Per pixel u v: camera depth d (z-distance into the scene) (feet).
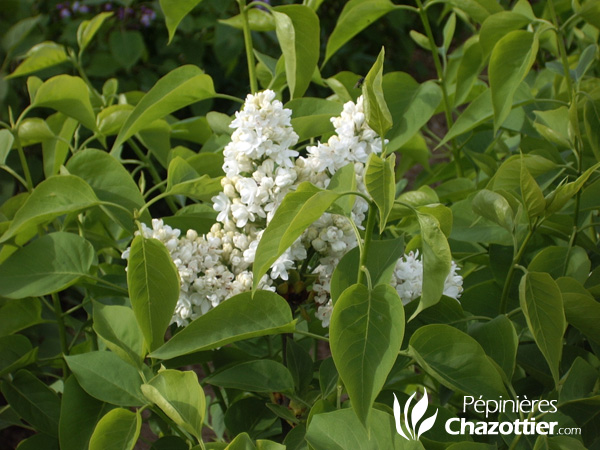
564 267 2.22
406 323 2.12
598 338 2.08
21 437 3.90
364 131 2.14
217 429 3.04
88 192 2.20
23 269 2.22
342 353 1.74
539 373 2.18
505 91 2.39
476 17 2.71
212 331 1.91
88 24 3.04
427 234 1.82
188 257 2.10
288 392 2.06
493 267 2.39
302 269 2.18
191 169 2.35
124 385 2.08
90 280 2.43
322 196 1.72
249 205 2.07
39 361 2.46
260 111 2.06
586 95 2.40
